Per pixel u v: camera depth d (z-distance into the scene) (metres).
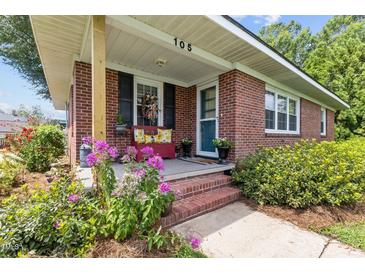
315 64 14.45
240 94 4.72
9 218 1.77
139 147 4.57
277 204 3.20
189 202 2.97
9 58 11.43
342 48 13.34
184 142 5.71
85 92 3.94
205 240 2.21
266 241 2.22
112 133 4.52
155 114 5.31
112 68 4.52
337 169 3.26
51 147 5.25
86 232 1.81
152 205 1.94
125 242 1.82
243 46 3.88
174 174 3.39
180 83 5.89
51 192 2.12
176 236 2.07
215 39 3.59
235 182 3.93
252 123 5.07
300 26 21.11
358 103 12.59
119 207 1.87
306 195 2.98
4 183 3.21
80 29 2.97
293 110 7.15
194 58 4.05
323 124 9.84
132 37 3.36
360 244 2.17
